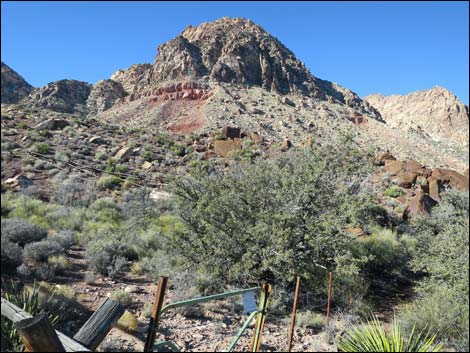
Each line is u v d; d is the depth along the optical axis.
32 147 26.58
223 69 127.38
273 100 116.50
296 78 147.12
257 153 24.78
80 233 12.20
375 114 182.50
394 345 5.12
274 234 8.52
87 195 18.77
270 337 6.43
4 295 5.86
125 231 12.06
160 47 142.88
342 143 10.09
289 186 9.34
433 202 19.58
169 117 97.19
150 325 2.97
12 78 126.06
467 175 28.06
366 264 11.06
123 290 8.05
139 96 117.44
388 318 7.97
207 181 9.87
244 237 8.77
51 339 2.58
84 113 117.56
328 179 9.38
